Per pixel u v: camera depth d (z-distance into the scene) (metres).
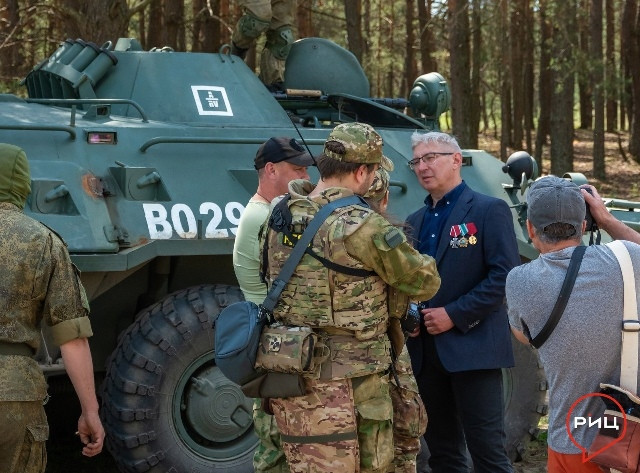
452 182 4.62
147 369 5.14
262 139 5.69
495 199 4.57
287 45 7.62
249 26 7.35
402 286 3.35
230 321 3.41
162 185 5.44
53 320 3.46
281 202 3.46
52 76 6.64
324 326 3.31
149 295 5.60
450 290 4.53
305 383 3.32
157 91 6.39
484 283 4.44
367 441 3.38
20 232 3.42
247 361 3.32
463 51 18.53
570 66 18.94
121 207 5.28
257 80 6.69
